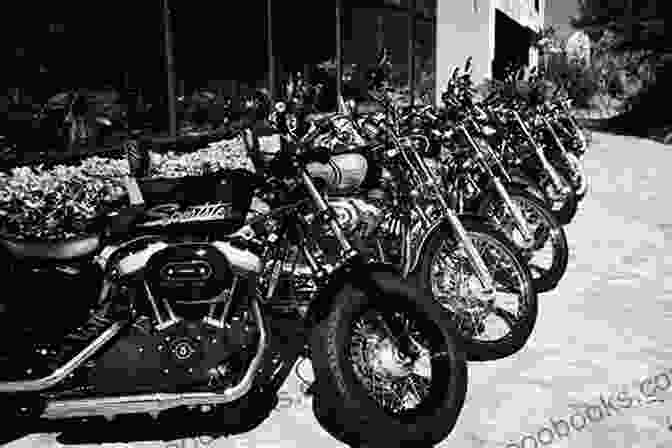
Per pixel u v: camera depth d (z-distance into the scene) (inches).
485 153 207.0
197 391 118.3
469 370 156.7
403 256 162.1
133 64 232.1
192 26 258.4
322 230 148.6
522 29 930.7
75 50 210.8
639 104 869.2
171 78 248.1
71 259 123.6
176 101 251.4
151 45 239.0
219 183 124.0
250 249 128.0
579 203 362.0
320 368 118.7
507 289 171.6
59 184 185.0
